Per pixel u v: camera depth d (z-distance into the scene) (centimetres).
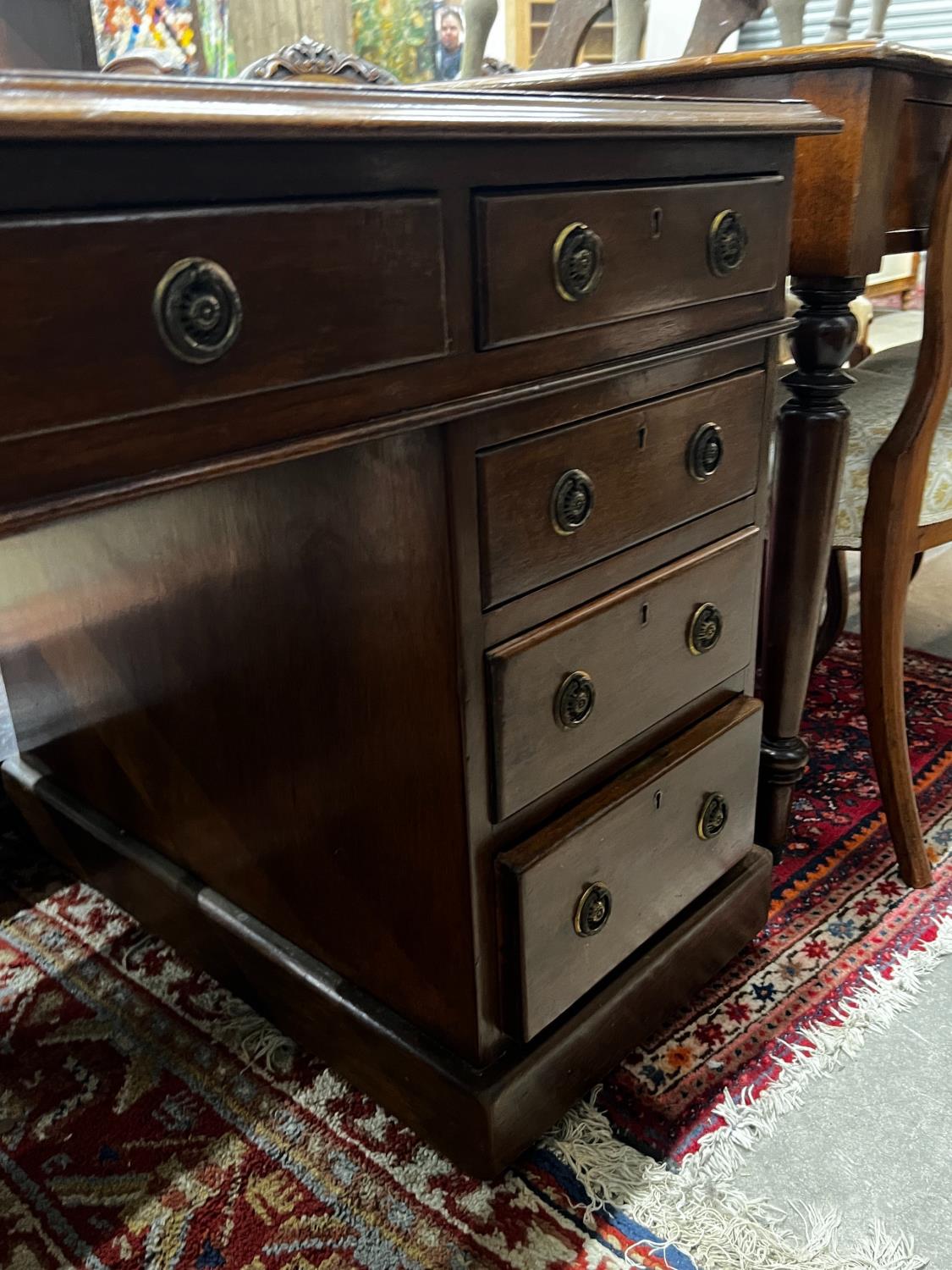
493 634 66
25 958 107
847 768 137
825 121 75
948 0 344
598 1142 82
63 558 93
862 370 135
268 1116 86
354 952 83
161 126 40
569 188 60
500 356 59
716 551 83
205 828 93
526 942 72
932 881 113
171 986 102
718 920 95
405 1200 78
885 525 103
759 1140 82
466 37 126
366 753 73
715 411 79
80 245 40
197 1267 74
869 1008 96
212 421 46
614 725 78
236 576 76
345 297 50
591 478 69
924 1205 76
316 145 47
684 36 339
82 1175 81
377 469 63
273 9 130
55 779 114
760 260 77
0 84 38
